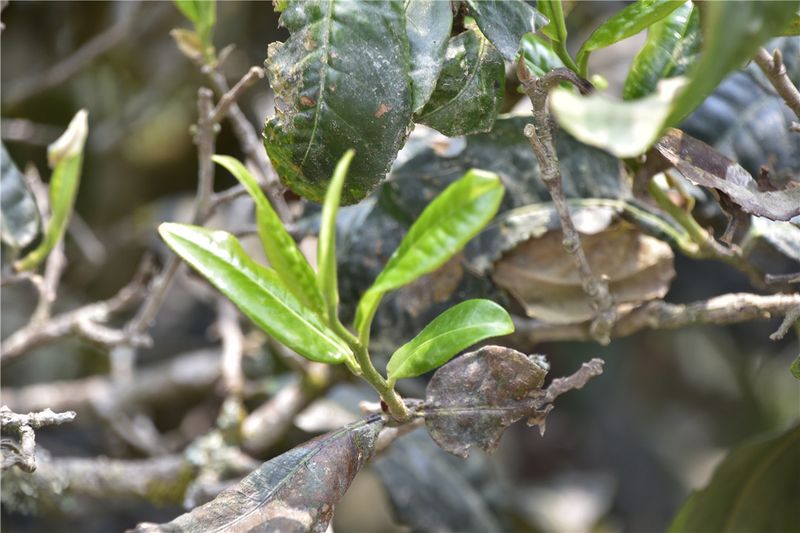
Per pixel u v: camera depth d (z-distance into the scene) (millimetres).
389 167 492
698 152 498
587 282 524
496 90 502
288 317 479
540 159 503
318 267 456
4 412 490
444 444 499
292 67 489
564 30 505
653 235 551
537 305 560
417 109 488
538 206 558
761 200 492
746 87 576
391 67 486
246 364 833
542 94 495
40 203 649
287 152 492
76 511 805
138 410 880
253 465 657
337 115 487
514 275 560
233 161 462
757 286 556
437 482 708
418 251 464
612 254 555
